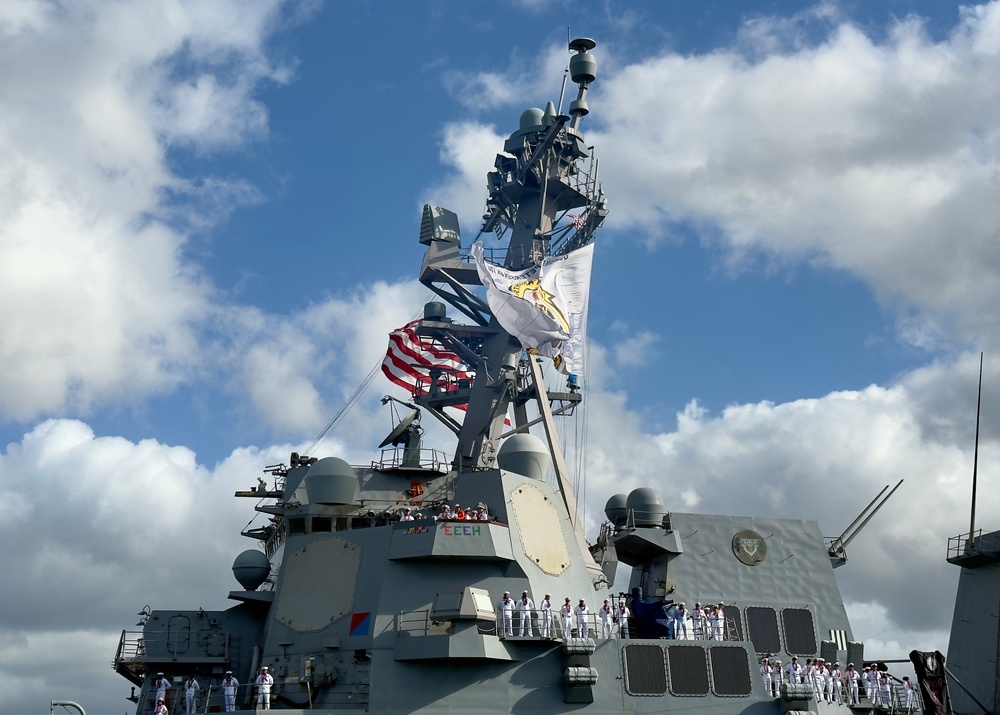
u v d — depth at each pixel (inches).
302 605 1330.0
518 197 1959.9
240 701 1352.1
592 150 1974.7
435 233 1940.2
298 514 1409.9
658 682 1285.7
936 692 1414.9
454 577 1299.2
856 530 1667.1
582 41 1967.3
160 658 1376.7
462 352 1872.5
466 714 1215.6
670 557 1568.7
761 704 1307.8
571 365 1833.2
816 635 1560.0
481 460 1772.9
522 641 1250.6
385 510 1470.2
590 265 1881.2
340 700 1238.9
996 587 1587.1
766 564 1594.5
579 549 1432.1
